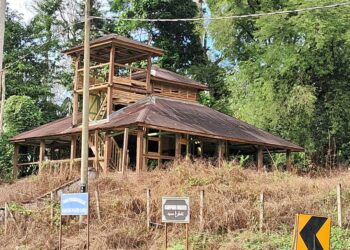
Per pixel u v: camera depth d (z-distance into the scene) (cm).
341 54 3488
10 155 3716
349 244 1479
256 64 3719
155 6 4666
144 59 3150
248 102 3781
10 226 1905
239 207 1706
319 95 3669
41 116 4247
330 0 3375
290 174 2311
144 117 2591
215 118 3119
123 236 1670
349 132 3588
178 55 4769
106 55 3094
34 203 2116
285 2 3759
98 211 1816
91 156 3067
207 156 3195
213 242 1577
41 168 3009
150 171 2358
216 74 4694
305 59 3491
